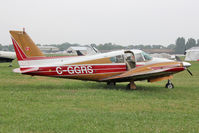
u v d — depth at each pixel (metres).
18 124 6.52
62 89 12.67
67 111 7.85
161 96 11.27
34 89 12.65
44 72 12.98
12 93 11.07
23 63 13.02
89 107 8.62
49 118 7.01
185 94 12.01
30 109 8.11
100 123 6.70
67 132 6.00
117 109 8.43
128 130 6.21
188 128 6.47
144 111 8.23
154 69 13.24
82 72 13.27
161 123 6.86
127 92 12.14
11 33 12.88
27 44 13.06
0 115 7.33
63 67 13.07
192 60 64.38
